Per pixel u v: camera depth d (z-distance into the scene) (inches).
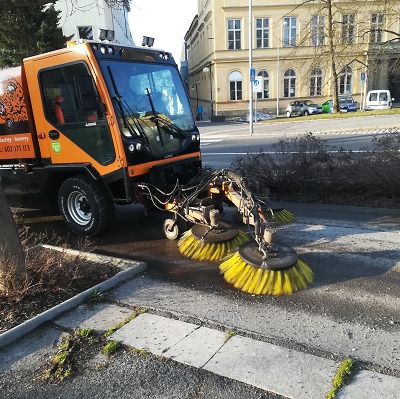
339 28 978.1
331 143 557.6
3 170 257.6
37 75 223.3
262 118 1438.2
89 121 209.6
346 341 118.5
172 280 166.1
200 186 207.8
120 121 202.8
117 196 221.6
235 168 323.0
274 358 111.7
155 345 120.4
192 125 250.1
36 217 291.7
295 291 150.8
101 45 204.8
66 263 172.9
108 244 221.0
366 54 973.8
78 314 140.6
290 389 99.1
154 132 221.9
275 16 1592.0
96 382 106.7
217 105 1697.8
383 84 1638.8
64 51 209.9
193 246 190.5
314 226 227.5
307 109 1472.7
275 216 227.6
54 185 246.4
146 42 238.7
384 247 190.5
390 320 128.9
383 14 789.9
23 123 239.5
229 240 188.4
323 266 173.2
